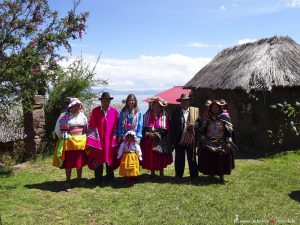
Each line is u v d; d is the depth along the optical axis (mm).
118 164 8562
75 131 7918
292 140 12664
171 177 9109
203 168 8641
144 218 6312
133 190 7898
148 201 7141
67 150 7816
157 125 8648
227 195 7520
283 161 11141
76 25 9508
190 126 8695
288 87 12406
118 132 8430
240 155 12281
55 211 6668
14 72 9000
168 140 8773
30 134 11125
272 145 12375
